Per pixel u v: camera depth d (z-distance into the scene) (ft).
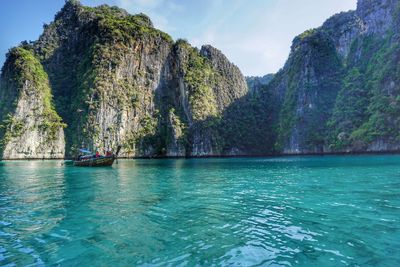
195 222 35.96
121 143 383.65
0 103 385.91
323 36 455.22
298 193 56.75
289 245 27.30
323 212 39.91
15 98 374.63
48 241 29.43
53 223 36.32
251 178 88.94
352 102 350.43
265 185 70.79
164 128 425.69
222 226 34.01
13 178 98.53
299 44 492.95
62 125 378.73
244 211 41.73
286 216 38.32
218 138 424.05
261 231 31.78
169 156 391.04
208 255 25.08
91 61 416.87
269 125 499.51
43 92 396.57
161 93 451.12
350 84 371.97
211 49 535.60
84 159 167.53
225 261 23.77
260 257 24.50
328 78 426.10
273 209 42.73
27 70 391.65
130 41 432.66
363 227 32.40
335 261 23.45
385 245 26.71
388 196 50.88
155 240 29.22
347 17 512.63
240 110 498.28
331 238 28.99
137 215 39.91
